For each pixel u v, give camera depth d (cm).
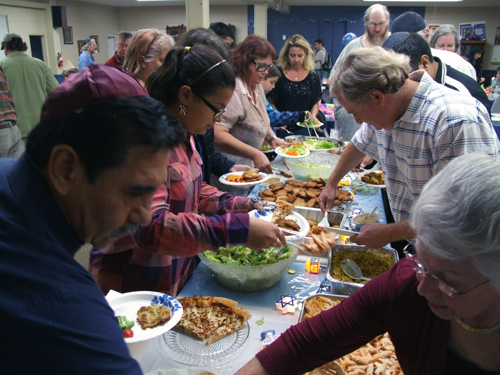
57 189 66
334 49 1250
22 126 466
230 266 144
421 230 69
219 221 120
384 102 156
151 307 123
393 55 157
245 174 241
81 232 72
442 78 225
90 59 795
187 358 117
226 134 265
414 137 161
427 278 73
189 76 129
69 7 1010
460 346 83
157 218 118
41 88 473
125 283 141
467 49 1098
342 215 218
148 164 68
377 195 263
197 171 156
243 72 271
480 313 75
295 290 154
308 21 1238
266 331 127
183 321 127
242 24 1234
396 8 1149
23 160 67
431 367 88
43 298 60
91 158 64
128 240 129
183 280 159
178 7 1218
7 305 58
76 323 62
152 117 67
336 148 317
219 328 127
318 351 99
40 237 63
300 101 434
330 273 160
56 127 63
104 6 1175
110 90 65
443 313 75
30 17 845
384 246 171
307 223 188
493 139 148
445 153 149
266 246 123
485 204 62
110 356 64
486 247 62
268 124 312
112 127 63
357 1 1096
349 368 121
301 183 267
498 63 1108
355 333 98
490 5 1056
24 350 59
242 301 146
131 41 266
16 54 454
